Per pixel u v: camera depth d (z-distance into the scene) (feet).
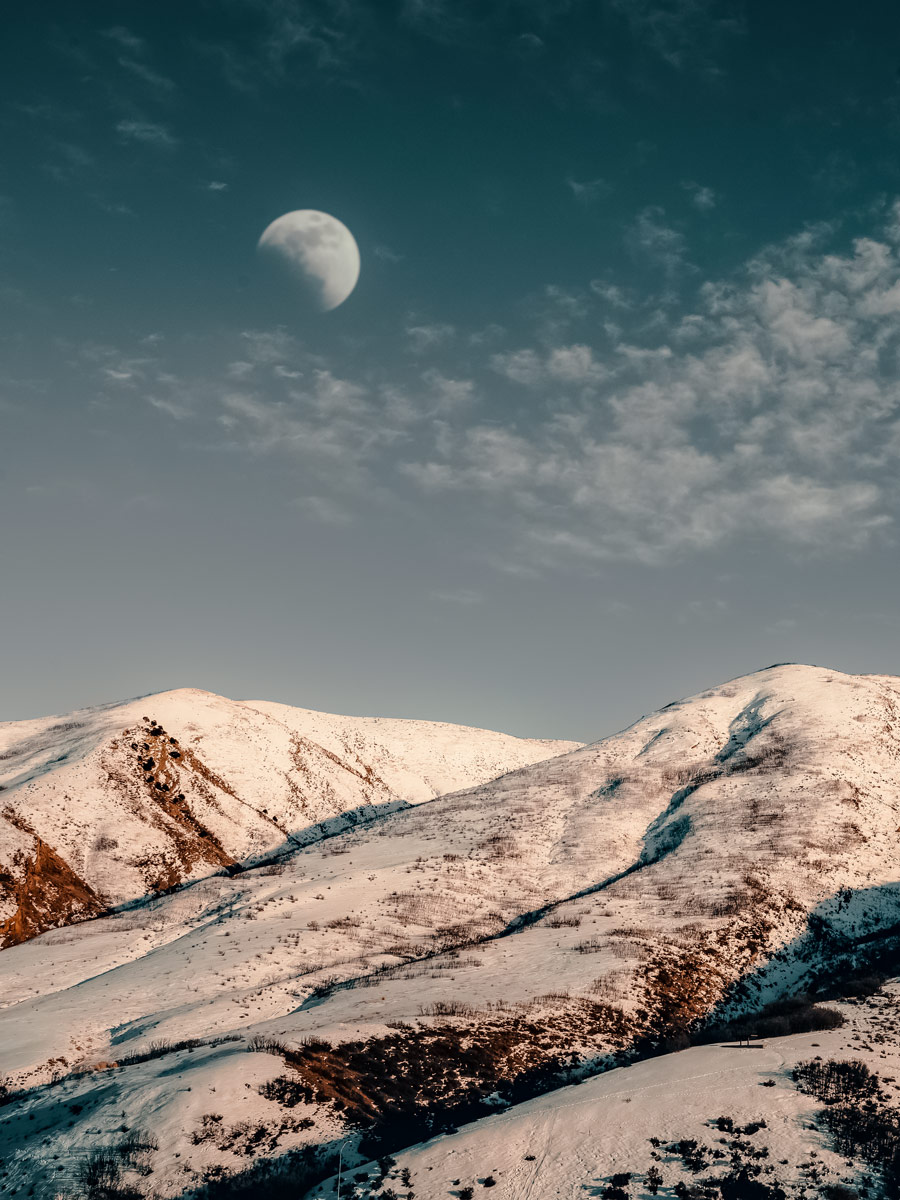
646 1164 72.90
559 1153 76.13
